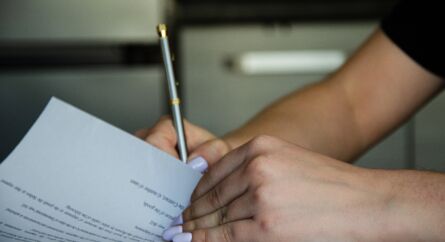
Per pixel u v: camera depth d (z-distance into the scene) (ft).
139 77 6.60
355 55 3.97
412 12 3.78
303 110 3.81
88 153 2.80
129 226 2.88
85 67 6.61
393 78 3.83
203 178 2.91
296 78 6.95
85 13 6.47
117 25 6.46
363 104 3.85
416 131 6.25
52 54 6.58
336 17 6.90
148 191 2.86
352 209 2.77
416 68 3.80
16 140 6.66
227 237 2.79
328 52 6.92
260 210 2.75
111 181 2.83
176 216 2.92
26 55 6.57
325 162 2.84
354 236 2.76
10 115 6.65
